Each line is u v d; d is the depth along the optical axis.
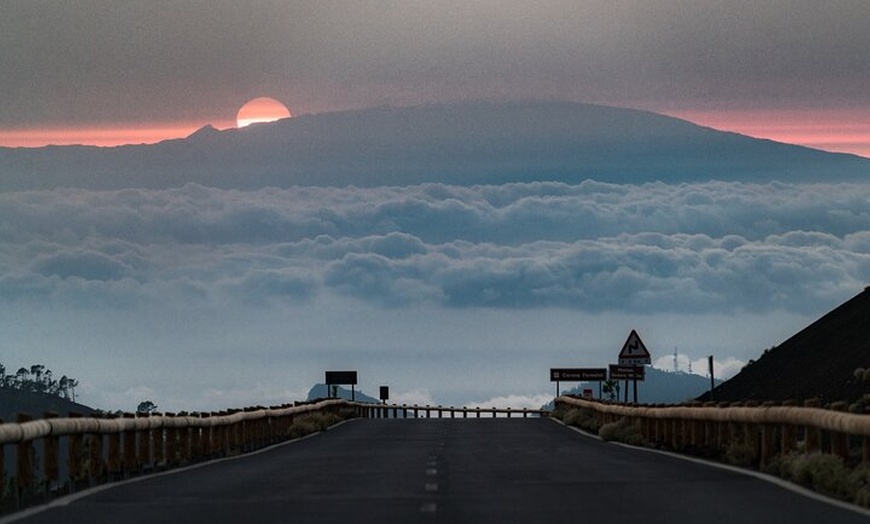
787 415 60.03
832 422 52.75
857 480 48.50
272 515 44.09
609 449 88.12
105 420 62.03
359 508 45.88
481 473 63.12
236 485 57.56
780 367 129.12
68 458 58.59
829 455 54.22
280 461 77.75
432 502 47.72
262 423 107.44
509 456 79.19
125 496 52.44
